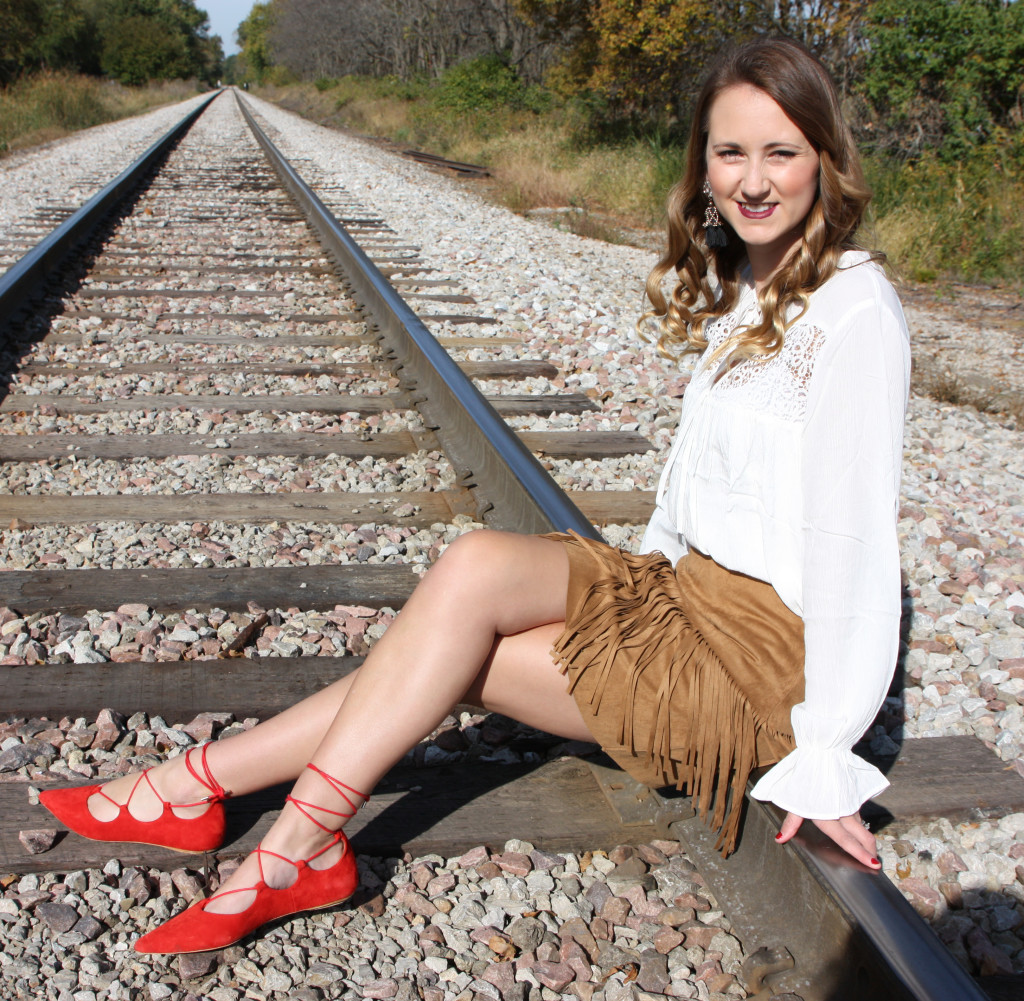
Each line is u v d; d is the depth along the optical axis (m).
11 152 18.67
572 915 1.85
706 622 1.84
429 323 6.56
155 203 11.64
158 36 69.62
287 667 2.58
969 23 13.30
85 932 1.75
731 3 15.04
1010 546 3.70
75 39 55.22
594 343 6.10
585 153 17.42
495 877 1.93
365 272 6.81
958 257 10.77
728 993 1.67
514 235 10.85
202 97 70.69
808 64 1.63
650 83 17.36
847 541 1.55
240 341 5.81
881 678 1.55
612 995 1.68
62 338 5.69
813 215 1.68
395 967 1.73
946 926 1.89
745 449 1.73
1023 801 2.23
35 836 1.92
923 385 6.09
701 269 2.06
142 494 3.62
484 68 25.09
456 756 2.33
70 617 2.78
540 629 1.89
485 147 20.48
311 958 1.74
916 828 2.17
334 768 1.74
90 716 2.39
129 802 1.91
